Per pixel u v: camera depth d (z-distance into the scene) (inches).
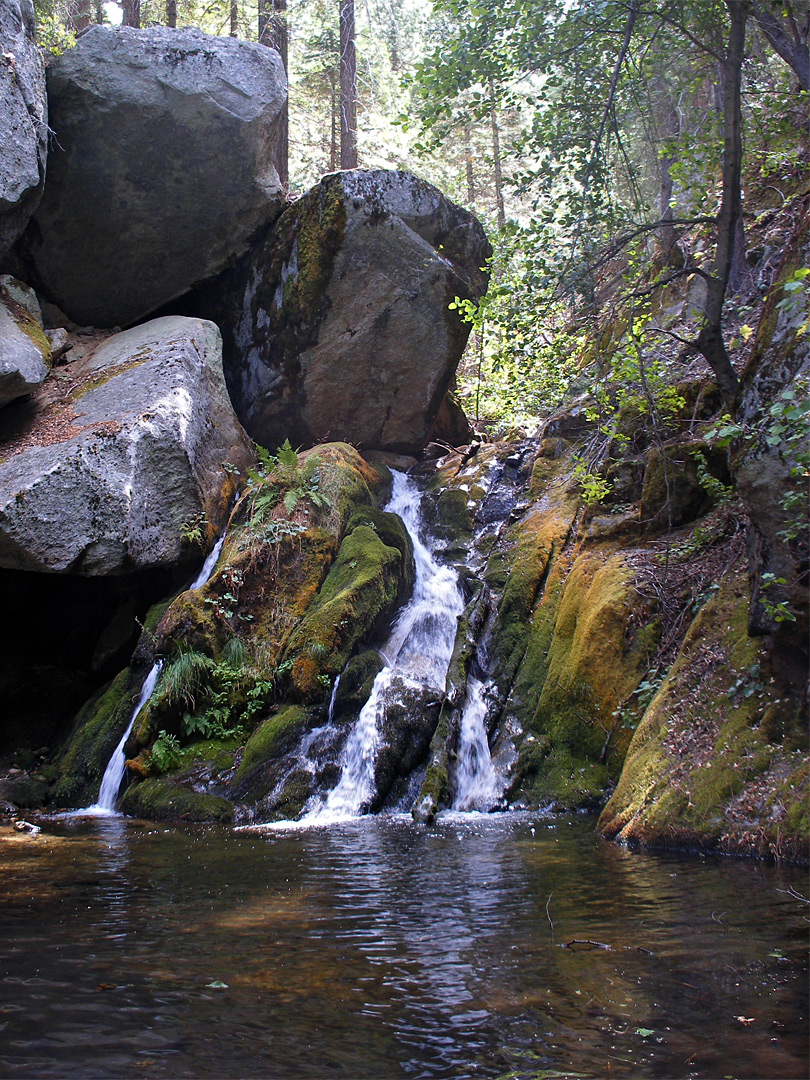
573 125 362.0
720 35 343.9
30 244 503.2
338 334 532.1
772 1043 101.7
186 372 459.5
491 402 637.3
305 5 813.2
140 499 409.7
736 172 262.4
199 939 150.6
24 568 379.9
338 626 382.9
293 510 431.2
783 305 185.9
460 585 439.8
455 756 335.3
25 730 424.5
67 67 473.7
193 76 485.7
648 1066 97.3
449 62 348.5
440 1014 114.2
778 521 221.1
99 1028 110.6
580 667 330.0
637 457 397.4
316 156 1098.7
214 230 524.7
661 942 140.7
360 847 245.6
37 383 442.3
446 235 539.8
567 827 266.2
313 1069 98.5
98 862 228.5
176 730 371.9
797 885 172.4
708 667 260.7
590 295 320.5
